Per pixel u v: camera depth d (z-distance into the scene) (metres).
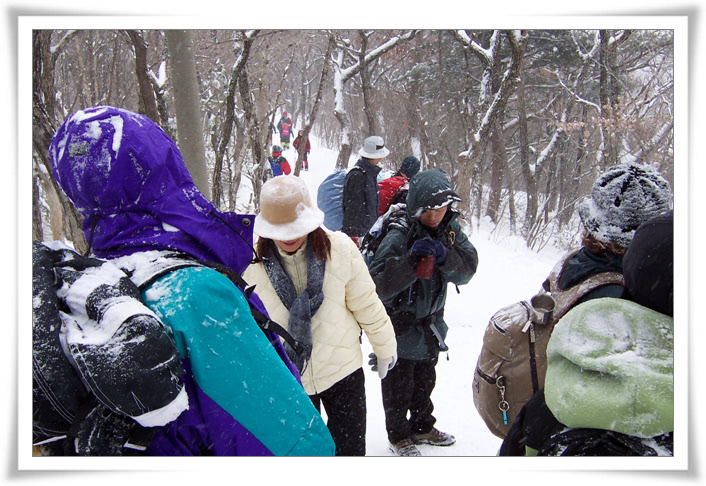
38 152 4.81
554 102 17.02
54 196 5.42
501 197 14.96
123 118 1.22
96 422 1.02
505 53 15.95
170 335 1.10
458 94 16.31
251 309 1.38
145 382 0.98
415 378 3.60
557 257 10.98
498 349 2.00
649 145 11.38
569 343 1.27
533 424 1.44
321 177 21.67
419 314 3.31
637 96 11.87
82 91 10.52
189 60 4.27
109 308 1.02
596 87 16.41
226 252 1.34
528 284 8.35
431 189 3.09
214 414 1.17
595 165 13.78
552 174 14.88
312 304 2.63
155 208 1.22
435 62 17.33
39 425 1.04
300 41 11.05
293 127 34.97
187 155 4.39
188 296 1.13
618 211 1.81
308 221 2.46
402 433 3.47
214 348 1.13
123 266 1.18
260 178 9.21
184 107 4.34
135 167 1.19
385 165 18.38
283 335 1.44
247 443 1.20
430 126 16.62
